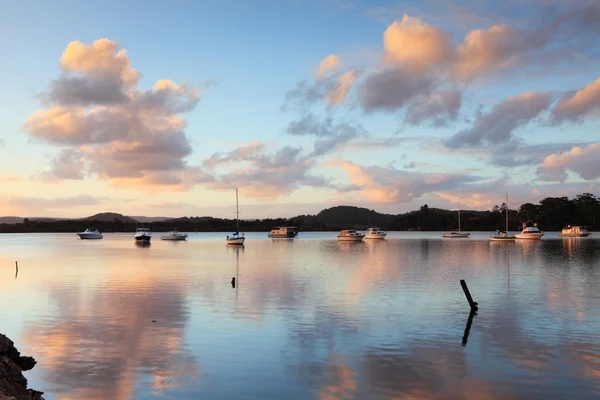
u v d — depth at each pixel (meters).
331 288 40.94
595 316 28.69
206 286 42.66
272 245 145.12
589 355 20.73
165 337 23.91
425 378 18.00
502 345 22.33
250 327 25.95
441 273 53.78
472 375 18.30
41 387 17.28
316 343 22.72
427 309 30.94
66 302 34.28
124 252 107.44
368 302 33.59
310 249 117.25
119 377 18.28
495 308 31.28
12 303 34.00
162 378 18.12
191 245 150.50
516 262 69.19
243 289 40.47
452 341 23.03
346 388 17.08
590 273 53.06
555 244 130.62
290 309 31.00
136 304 33.19
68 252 108.69
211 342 22.92
